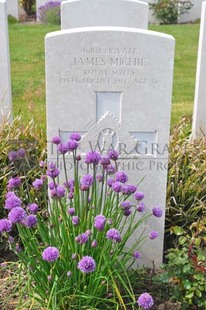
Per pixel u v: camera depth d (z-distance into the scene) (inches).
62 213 110.0
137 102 122.4
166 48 117.9
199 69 184.2
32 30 468.1
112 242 114.7
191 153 161.3
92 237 109.8
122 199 126.6
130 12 201.5
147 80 120.6
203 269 113.3
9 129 168.4
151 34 117.0
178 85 305.3
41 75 319.9
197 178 152.3
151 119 123.8
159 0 540.4
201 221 131.1
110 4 200.5
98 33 116.6
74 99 121.8
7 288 122.3
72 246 108.5
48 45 117.1
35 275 108.6
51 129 124.0
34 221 103.3
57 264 108.4
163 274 118.8
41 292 110.3
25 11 595.5
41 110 244.5
